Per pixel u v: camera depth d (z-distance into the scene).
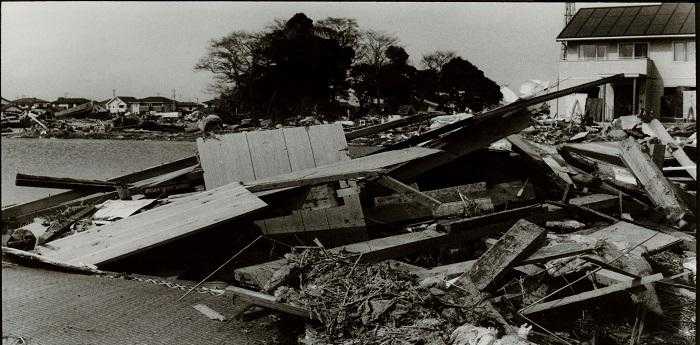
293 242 7.05
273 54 42.03
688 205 8.65
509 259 4.94
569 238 7.12
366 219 7.32
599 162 10.42
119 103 82.62
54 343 4.88
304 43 42.16
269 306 4.80
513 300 5.17
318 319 4.70
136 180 10.98
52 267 7.12
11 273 7.02
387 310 4.64
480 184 8.44
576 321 5.17
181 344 4.84
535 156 9.52
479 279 4.99
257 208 6.83
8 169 21.08
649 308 5.03
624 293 5.16
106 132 47.56
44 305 5.72
